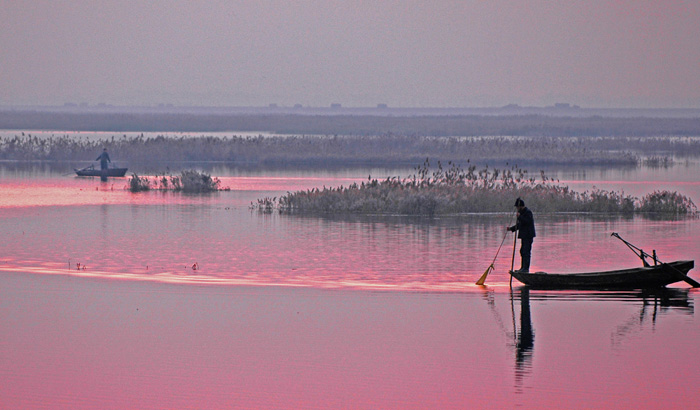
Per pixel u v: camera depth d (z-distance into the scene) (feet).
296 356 182.39
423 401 155.63
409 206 458.09
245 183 633.20
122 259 303.27
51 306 226.17
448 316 218.18
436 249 330.34
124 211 453.99
